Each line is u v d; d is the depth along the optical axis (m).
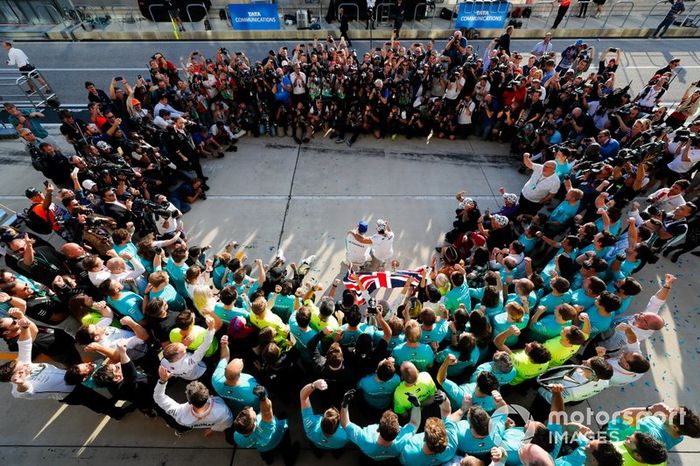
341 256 6.80
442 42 14.81
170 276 4.99
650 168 5.90
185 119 8.26
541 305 4.61
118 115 8.84
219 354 4.44
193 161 7.76
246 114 9.51
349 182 8.50
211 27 15.00
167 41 14.58
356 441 3.38
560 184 6.71
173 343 3.61
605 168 6.29
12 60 9.84
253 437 3.52
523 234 6.06
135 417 4.62
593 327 4.37
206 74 9.35
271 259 6.75
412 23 15.59
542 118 8.77
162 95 8.65
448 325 4.25
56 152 6.87
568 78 8.80
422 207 7.87
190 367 3.82
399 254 6.84
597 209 5.93
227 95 9.47
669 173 7.23
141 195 6.88
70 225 5.73
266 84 9.19
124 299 4.39
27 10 14.46
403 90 9.20
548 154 8.17
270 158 9.21
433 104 9.27
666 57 13.70
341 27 13.66
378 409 4.04
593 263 4.72
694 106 8.18
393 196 8.13
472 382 3.91
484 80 9.06
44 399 4.79
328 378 3.76
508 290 4.95
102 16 15.38
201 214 7.65
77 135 7.36
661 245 6.41
